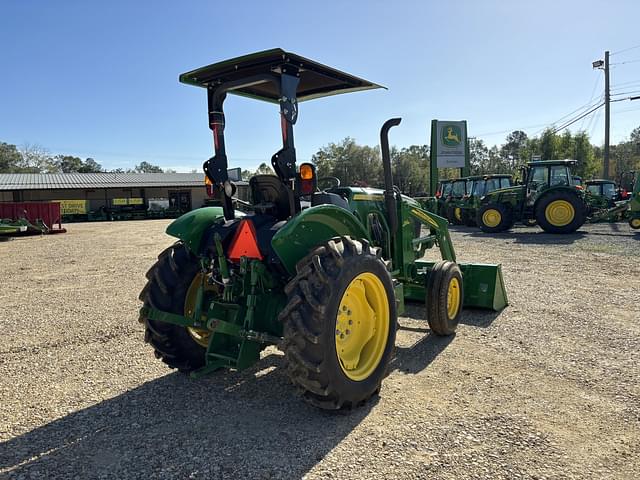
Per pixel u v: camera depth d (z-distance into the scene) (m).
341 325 3.24
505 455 2.65
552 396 3.40
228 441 2.88
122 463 2.67
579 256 9.99
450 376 3.82
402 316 5.64
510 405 3.27
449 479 2.45
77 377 3.96
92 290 7.64
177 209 38.38
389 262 4.45
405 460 2.63
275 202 3.61
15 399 3.55
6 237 18.80
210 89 3.73
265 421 3.13
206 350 3.69
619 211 16.88
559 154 48.78
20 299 7.03
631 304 5.89
